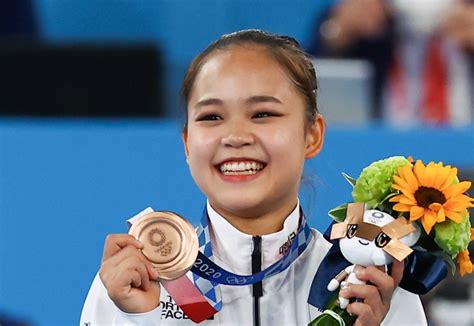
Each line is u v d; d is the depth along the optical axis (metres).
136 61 15.47
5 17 18.41
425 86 17.95
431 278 7.37
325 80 15.86
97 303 7.95
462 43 18.05
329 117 15.89
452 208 7.23
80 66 15.43
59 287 13.47
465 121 17.92
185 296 7.75
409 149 13.59
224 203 7.61
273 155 7.55
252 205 7.60
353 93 15.89
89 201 13.55
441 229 7.25
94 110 15.42
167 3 19.72
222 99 7.58
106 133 13.59
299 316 7.88
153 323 7.38
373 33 17.98
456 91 18.00
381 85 17.88
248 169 7.56
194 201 13.43
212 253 7.95
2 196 13.58
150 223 7.48
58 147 13.63
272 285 7.94
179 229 7.47
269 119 7.61
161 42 17.59
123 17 19.95
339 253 7.61
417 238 7.32
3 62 15.36
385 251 7.21
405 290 7.89
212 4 19.69
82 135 13.62
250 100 7.56
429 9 18.05
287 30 19.69
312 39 18.23
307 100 7.89
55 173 13.61
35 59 15.41
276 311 7.89
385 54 17.97
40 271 13.48
